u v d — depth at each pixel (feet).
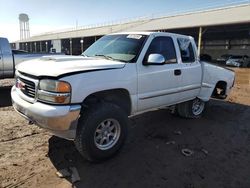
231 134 17.65
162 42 16.06
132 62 14.02
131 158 13.53
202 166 13.00
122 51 14.93
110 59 14.46
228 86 22.86
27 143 14.94
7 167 12.17
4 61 29.86
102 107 12.42
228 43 125.59
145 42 14.89
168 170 12.49
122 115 13.26
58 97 11.09
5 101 25.94
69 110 11.16
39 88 11.65
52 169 12.17
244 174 12.41
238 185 11.48
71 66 11.99
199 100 20.77
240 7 108.88
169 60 16.46
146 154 14.06
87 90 11.72
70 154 13.71
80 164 12.71
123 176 11.81
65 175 11.64
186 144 15.62
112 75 12.73
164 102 16.39
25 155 13.46
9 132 16.55
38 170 12.04
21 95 12.85
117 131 13.35
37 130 17.02
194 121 20.25
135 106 14.39
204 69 19.62
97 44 17.24
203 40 136.36
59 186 10.89
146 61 14.52
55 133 11.96
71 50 177.58
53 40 209.87
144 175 11.96
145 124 19.07
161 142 15.78
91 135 12.10
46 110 11.05
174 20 123.34
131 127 18.35
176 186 11.21
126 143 15.46
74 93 11.28
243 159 13.94
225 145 15.71
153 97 15.31
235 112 23.62
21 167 12.23
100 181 11.35
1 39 29.66
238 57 95.14
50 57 14.46
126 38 15.94
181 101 18.19
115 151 13.35
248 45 117.70
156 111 22.45
